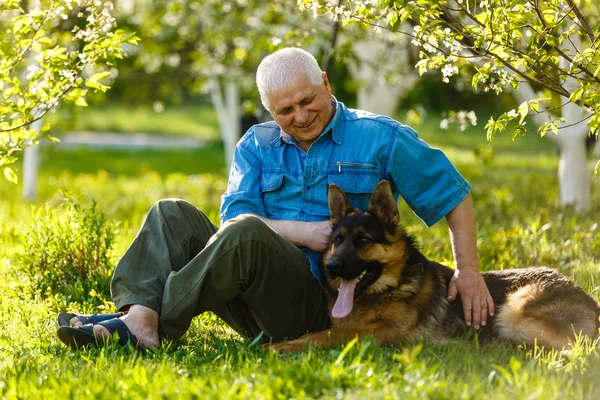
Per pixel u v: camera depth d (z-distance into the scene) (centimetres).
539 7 450
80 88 554
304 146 470
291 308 452
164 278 450
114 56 527
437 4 459
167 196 1408
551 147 2898
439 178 458
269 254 427
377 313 452
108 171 2239
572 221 839
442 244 768
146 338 437
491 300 451
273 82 438
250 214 435
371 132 459
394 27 471
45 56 521
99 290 614
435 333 451
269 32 1210
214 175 1892
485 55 470
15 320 535
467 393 327
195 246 467
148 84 1519
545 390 334
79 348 439
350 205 457
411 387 331
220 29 1328
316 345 425
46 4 571
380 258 446
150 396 341
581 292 464
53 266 640
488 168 1969
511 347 428
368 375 347
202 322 528
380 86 1169
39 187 1595
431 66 477
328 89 454
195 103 4556
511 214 1008
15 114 534
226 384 349
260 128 487
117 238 844
